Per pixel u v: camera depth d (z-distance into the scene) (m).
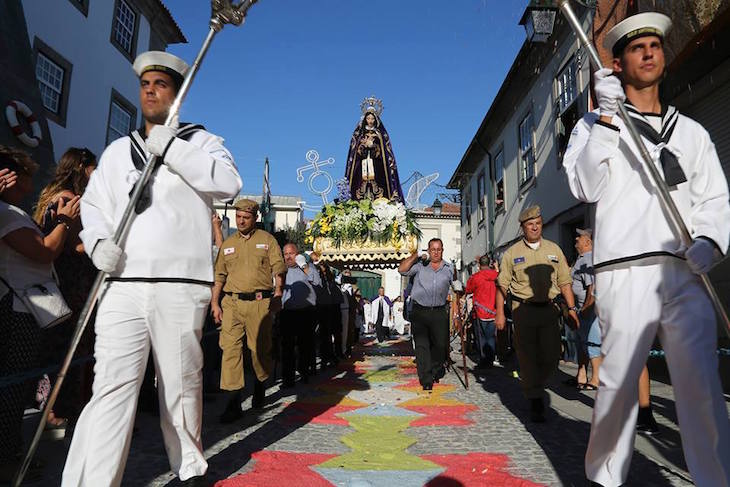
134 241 2.53
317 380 7.71
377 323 17.41
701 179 2.39
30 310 3.14
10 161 3.20
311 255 8.90
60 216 3.30
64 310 3.28
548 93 12.22
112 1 15.11
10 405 3.12
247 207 5.14
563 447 3.94
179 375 2.62
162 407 2.67
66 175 3.88
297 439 4.21
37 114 8.41
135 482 3.11
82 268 4.02
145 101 2.75
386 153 11.26
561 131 11.45
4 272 3.12
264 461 3.57
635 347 2.32
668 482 3.12
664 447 3.79
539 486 3.07
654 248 2.31
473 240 21.05
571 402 5.71
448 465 3.51
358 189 11.13
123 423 2.42
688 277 2.29
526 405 5.65
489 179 18.08
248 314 5.03
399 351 13.30
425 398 6.13
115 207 2.66
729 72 6.14
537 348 4.97
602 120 2.39
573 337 9.37
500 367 9.20
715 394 2.17
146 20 17.05
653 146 2.40
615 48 2.59
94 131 14.28
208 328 6.20
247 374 8.11
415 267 7.09
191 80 2.65
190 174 2.53
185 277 2.59
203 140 2.78
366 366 9.63
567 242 11.39
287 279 7.04
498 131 16.94
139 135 2.78
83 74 13.72
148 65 2.75
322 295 8.91
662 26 2.50
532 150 13.46
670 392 6.11
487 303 8.94
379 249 8.73
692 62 6.41
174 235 2.59
